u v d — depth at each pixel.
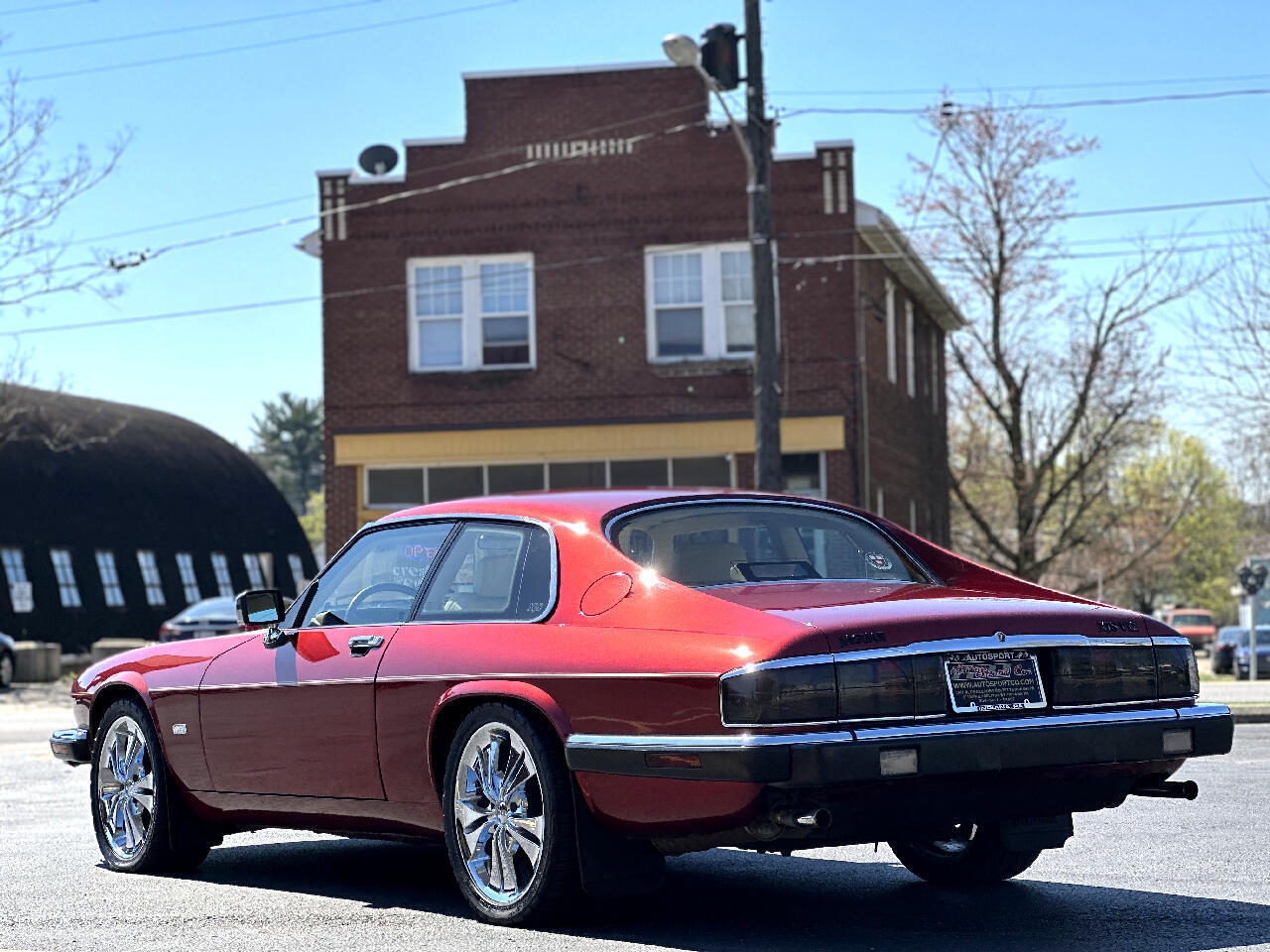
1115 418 39.47
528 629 6.37
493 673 6.32
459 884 6.49
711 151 29.66
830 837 5.70
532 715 6.22
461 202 30.23
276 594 7.65
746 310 29.58
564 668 6.09
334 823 7.22
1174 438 87.69
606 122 29.95
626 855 6.14
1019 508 38.69
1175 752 6.15
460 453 30.00
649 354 29.72
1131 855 7.87
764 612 5.78
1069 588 57.41
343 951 5.95
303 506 124.75
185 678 7.84
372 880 7.76
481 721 6.36
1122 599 76.75
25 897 7.32
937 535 39.72
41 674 33.84
